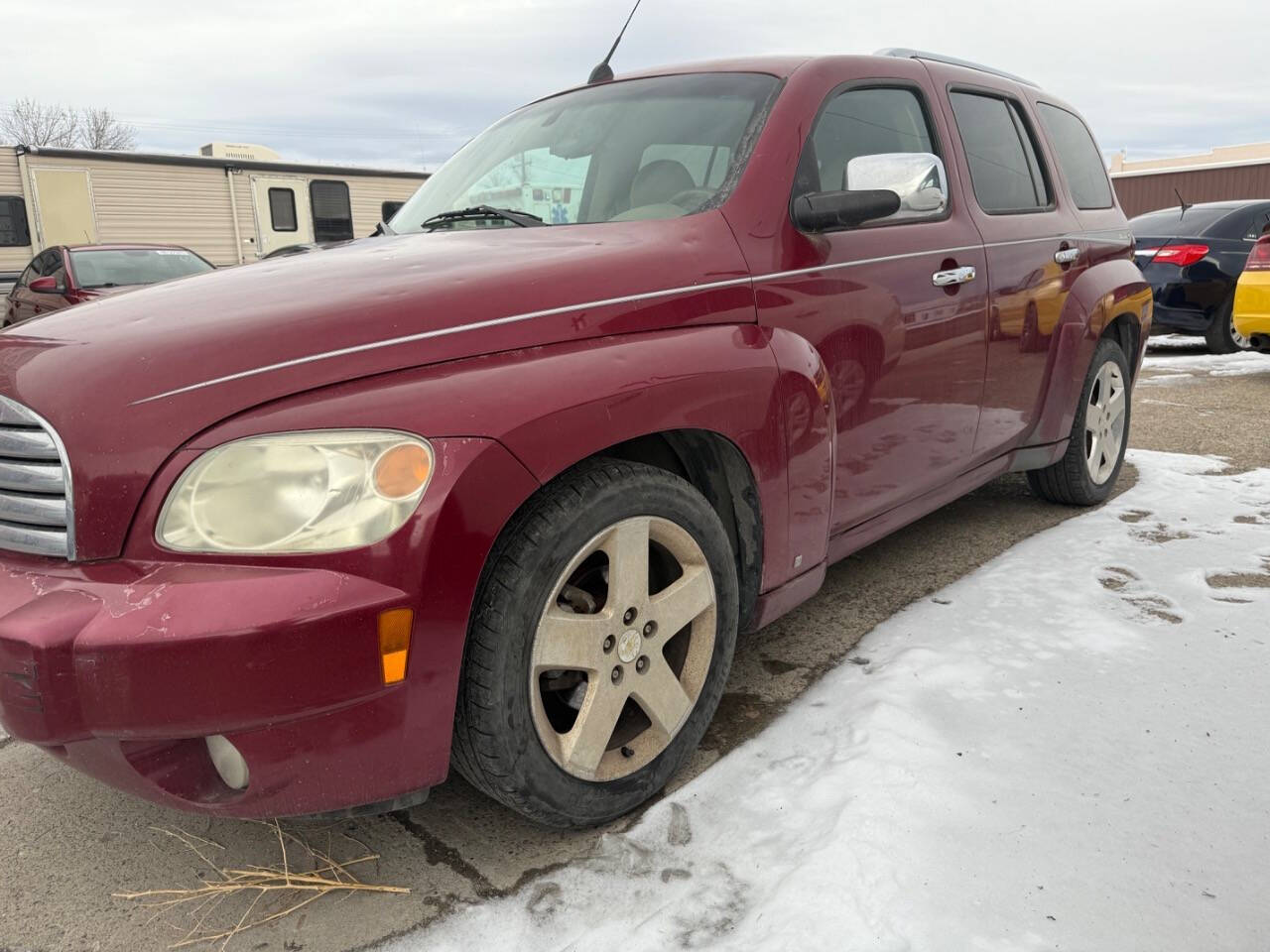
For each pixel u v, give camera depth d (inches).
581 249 81.9
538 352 71.2
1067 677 94.6
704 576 81.5
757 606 90.5
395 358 65.7
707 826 75.6
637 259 80.8
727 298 85.0
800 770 81.7
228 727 58.9
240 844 78.0
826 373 93.7
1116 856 68.2
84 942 67.5
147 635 57.2
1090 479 151.6
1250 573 120.1
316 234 602.2
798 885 66.0
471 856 74.8
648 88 112.0
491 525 64.3
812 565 94.7
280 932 67.6
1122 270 153.8
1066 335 137.1
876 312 101.0
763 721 92.0
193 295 75.3
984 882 65.7
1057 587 118.0
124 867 75.7
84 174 513.0
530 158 111.0
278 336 64.4
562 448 67.7
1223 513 145.8
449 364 67.4
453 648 64.2
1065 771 78.8
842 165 103.7
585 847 75.1
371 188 621.6
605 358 73.3
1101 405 151.8
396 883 71.9
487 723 67.0
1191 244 328.2
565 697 79.8
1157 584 117.4
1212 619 106.7
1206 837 70.1
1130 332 162.2
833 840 70.4
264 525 60.3
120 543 61.6
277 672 58.3
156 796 63.2
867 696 92.3
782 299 89.9
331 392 63.2
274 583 59.0
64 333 71.0
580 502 69.7
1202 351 354.3
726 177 94.0
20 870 75.6
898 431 107.7
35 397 64.1
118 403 61.9
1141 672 95.0
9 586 62.2
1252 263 268.4
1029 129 142.5
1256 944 59.9
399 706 63.1
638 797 78.0
